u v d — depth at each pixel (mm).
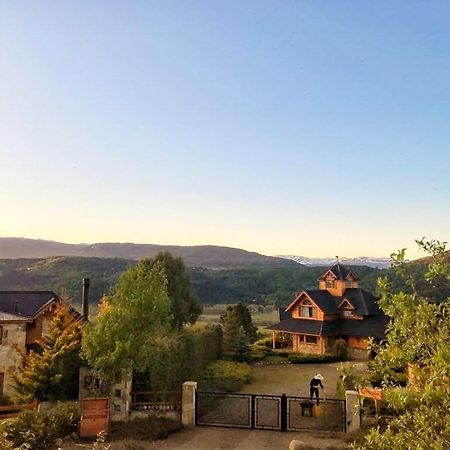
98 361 20391
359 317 43188
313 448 17234
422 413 6676
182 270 39000
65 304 27641
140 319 22125
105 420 19141
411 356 6926
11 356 28172
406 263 7578
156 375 22516
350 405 19438
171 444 18422
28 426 18203
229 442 18688
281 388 30031
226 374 31562
